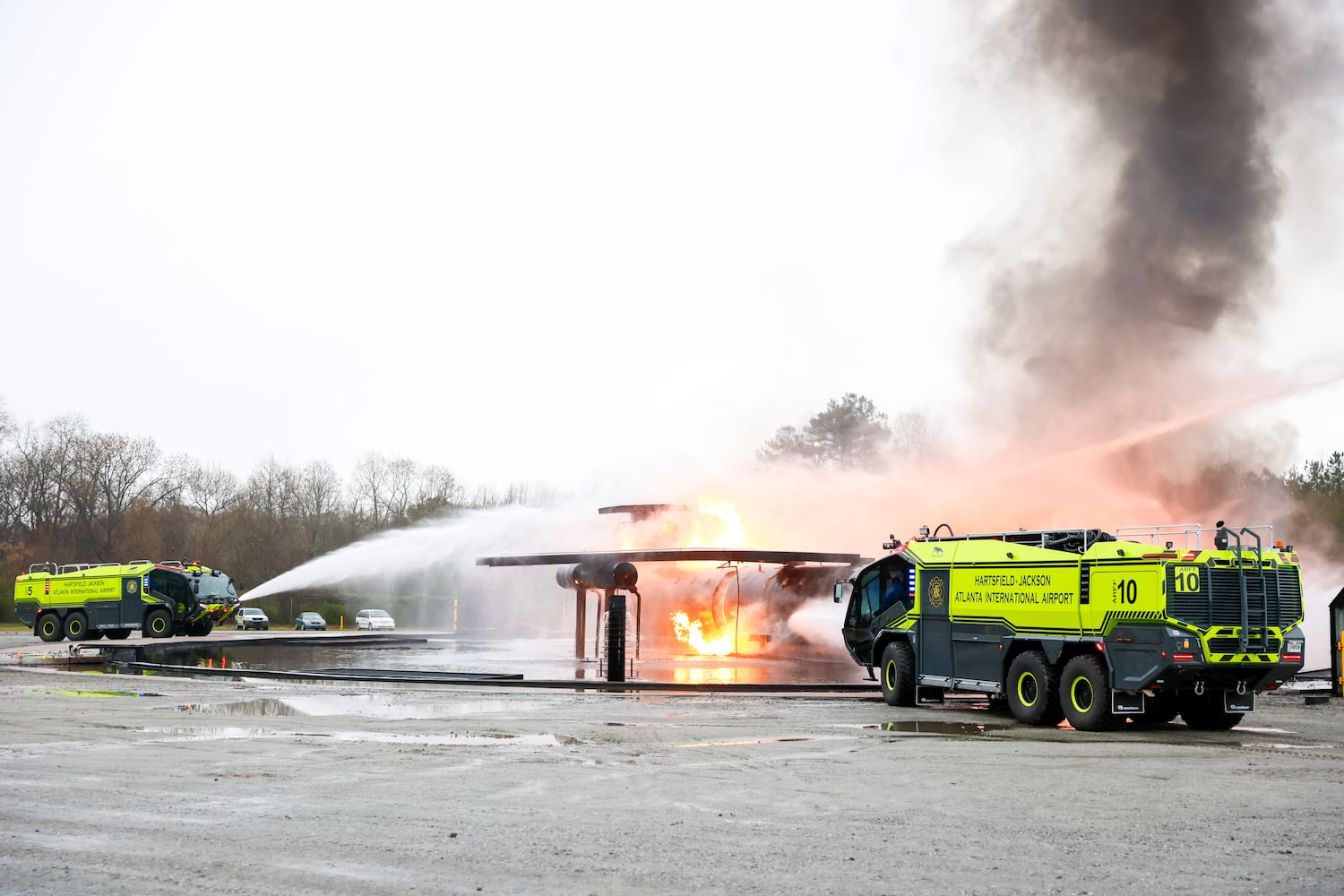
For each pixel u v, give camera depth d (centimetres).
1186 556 1541
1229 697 1611
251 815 869
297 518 8850
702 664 2855
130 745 1298
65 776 1062
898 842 794
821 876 693
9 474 8762
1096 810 934
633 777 1085
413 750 1263
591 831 820
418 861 722
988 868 719
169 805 913
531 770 1125
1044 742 1440
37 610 3991
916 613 1953
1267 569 1584
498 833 809
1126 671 1571
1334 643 2298
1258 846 798
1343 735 1588
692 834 814
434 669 2641
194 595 3972
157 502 9075
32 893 643
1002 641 1770
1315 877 709
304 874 689
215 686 2180
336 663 2912
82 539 8756
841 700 2055
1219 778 1133
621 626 2281
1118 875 705
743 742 1380
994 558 1805
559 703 1869
